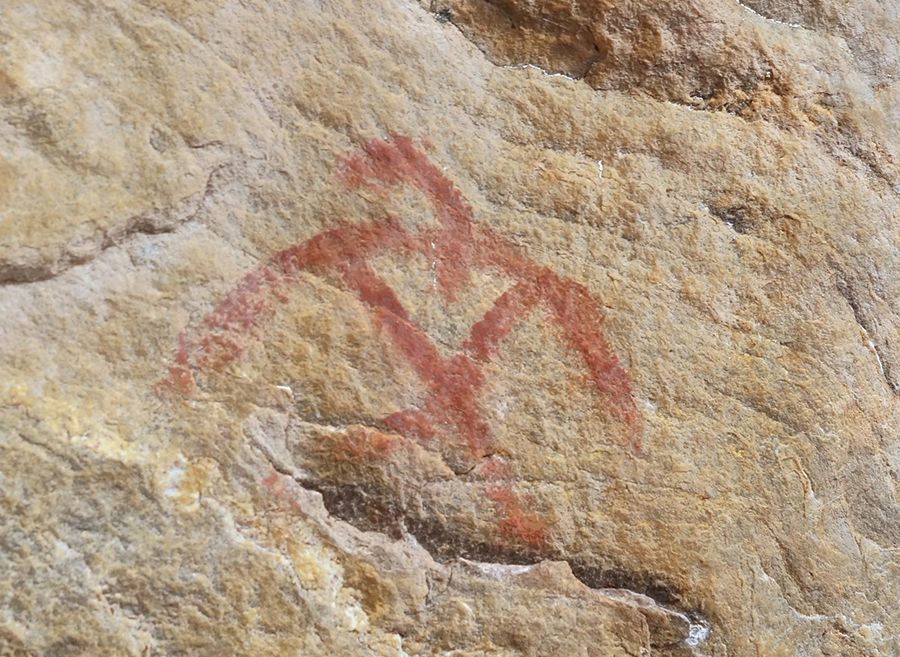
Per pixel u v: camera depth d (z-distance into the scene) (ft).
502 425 3.22
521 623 3.16
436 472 3.16
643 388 3.32
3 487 2.93
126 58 3.12
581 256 3.34
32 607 2.93
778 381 3.42
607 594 3.22
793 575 3.36
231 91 3.18
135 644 2.96
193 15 3.18
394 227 3.23
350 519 3.11
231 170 3.16
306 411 3.11
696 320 3.39
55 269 3.02
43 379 2.98
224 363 3.09
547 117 3.40
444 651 3.11
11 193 3.00
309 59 3.26
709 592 3.26
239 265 3.13
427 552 3.14
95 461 2.98
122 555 2.97
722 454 3.34
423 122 3.31
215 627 2.99
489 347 3.24
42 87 3.05
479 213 3.30
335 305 3.17
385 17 3.33
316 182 3.21
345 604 3.07
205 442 3.04
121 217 3.06
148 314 3.06
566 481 3.23
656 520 3.27
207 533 3.01
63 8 3.10
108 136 3.08
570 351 3.29
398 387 3.17
